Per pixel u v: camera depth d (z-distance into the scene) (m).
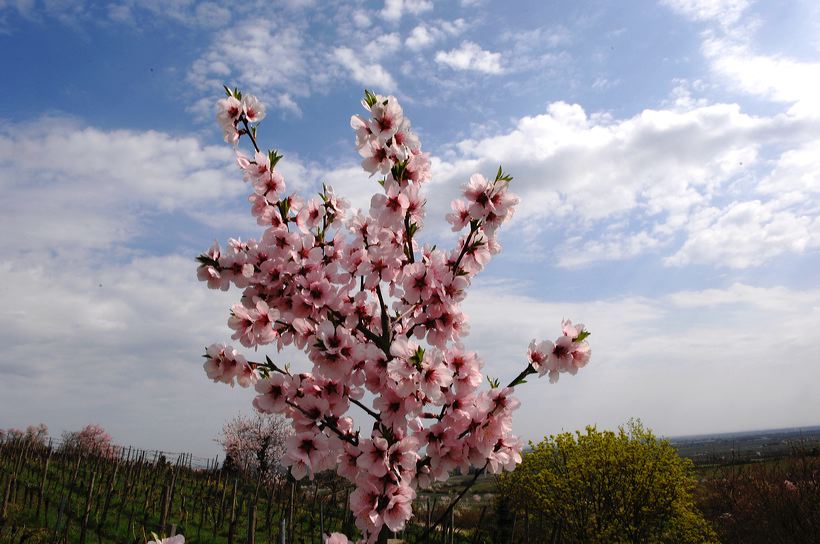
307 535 13.20
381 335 3.94
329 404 3.51
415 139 3.72
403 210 3.69
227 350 3.59
